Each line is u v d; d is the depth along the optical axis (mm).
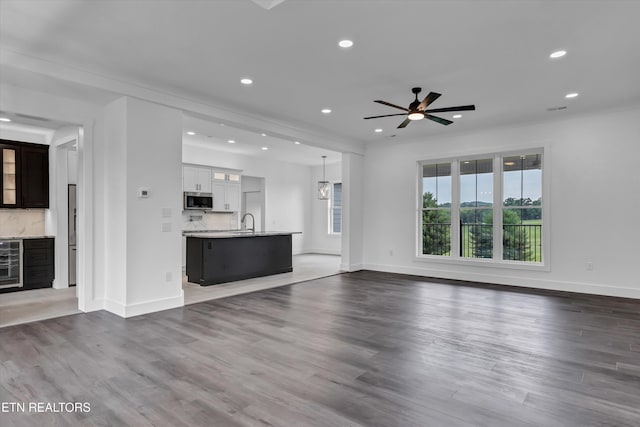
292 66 3699
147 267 4234
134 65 3674
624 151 5062
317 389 2428
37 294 5148
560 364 2830
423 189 7078
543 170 5691
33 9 2660
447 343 3285
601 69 3760
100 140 4371
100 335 3461
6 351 3055
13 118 4711
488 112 5277
